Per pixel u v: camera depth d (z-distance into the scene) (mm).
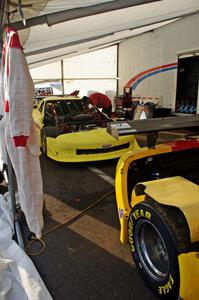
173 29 9102
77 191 3988
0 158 4172
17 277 2107
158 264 1984
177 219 1724
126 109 11688
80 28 4711
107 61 14117
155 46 10250
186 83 9125
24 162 1832
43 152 6051
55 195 3863
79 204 3570
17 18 2662
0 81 2365
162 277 1896
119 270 2301
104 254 2521
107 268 2330
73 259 2461
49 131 5488
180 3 4918
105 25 4992
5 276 2086
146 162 2562
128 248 2604
